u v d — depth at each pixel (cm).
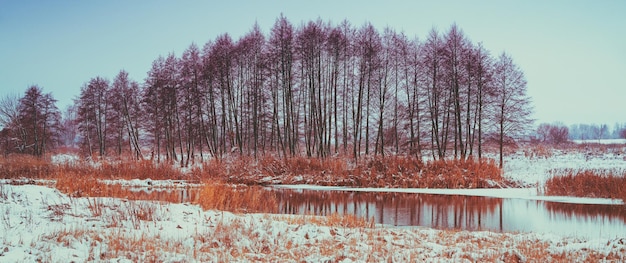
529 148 4553
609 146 5275
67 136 8131
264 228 1092
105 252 804
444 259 848
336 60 3788
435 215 1700
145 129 5272
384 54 3838
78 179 1712
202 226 1126
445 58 3647
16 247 791
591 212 1761
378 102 4112
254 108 3947
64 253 782
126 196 1542
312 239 1025
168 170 3003
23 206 1148
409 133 4275
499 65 3588
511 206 1944
